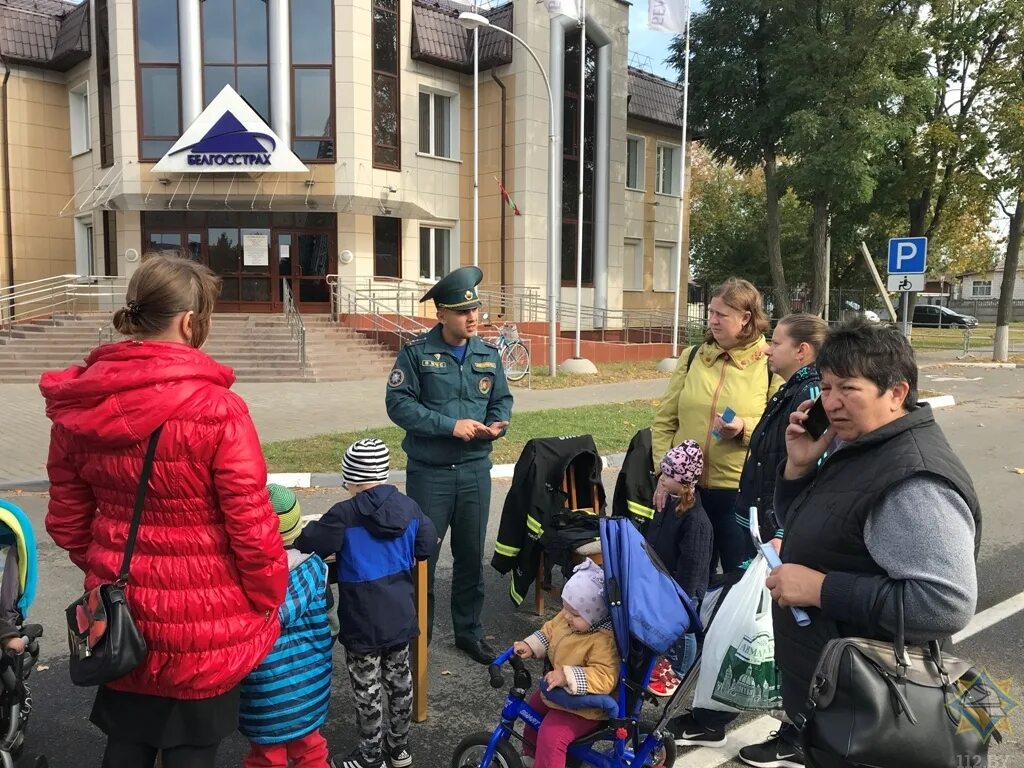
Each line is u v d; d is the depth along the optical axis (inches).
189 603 79.5
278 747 107.1
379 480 119.9
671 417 165.0
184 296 81.7
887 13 774.5
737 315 151.2
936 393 580.7
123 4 746.8
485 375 156.3
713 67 896.9
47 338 689.6
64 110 879.7
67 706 140.2
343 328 721.0
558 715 105.0
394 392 150.8
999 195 860.0
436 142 892.0
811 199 900.0
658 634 100.5
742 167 961.5
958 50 882.8
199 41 753.6
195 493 78.7
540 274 888.3
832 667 71.0
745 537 149.8
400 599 119.2
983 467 347.9
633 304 1063.6
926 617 68.2
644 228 1066.7
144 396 75.5
